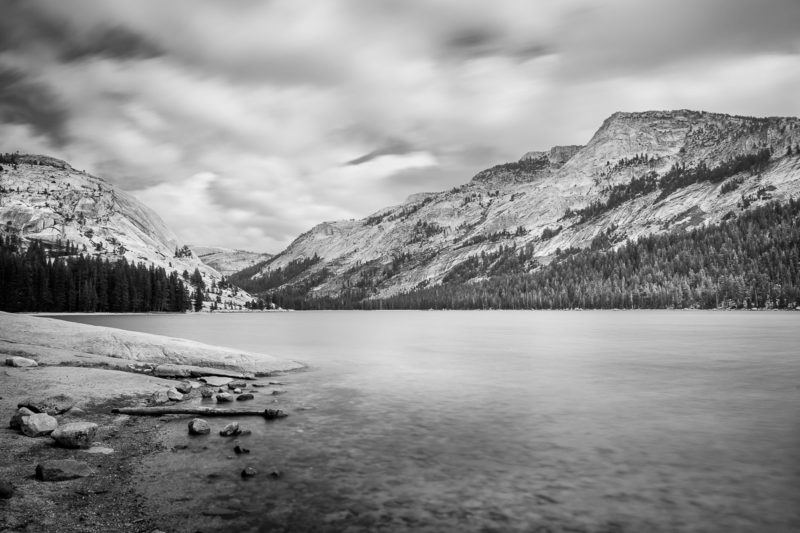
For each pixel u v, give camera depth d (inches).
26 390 1050.1
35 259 7603.4
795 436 847.1
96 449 729.6
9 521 471.5
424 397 1205.7
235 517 505.7
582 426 913.5
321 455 726.5
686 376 1571.1
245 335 3939.5
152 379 1310.3
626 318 6688.0
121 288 7844.5
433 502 555.8
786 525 505.4
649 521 514.3
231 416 986.7
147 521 490.3
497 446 781.3
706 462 706.8
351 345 2933.1
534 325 5452.8
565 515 525.7
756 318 5984.3
